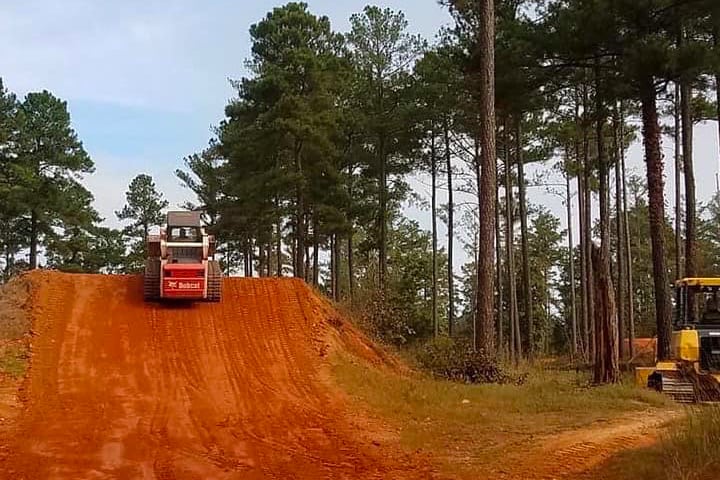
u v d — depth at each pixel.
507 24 27.77
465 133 40.88
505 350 38.69
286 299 24.36
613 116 32.16
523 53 26.44
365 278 45.47
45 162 51.84
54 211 51.69
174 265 23.06
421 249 65.00
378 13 42.06
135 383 18.25
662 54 22.97
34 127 51.34
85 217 53.72
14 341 19.86
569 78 28.48
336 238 46.56
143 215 71.94
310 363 20.34
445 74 35.62
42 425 14.73
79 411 15.92
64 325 21.19
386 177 44.94
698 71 23.12
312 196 41.94
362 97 41.97
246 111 40.56
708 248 63.50
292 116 37.84
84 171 53.47
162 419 15.54
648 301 65.31
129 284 24.94
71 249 57.88
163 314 22.91
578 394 17.84
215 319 22.83
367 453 12.90
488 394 18.19
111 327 21.64
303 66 38.41
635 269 65.12
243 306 23.80
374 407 17.06
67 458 12.45
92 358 19.58
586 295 43.03
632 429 13.40
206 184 61.25
